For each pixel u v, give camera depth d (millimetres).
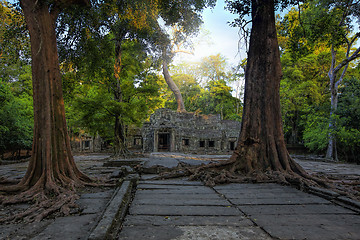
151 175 8750
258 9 9008
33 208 4152
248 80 9266
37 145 5953
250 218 3734
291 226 3350
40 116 6027
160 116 28547
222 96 38375
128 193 5371
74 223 3500
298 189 6324
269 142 8383
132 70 19641
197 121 31656
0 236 3057
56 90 6441
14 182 6090
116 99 18297
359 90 16562
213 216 3814
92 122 17859
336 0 14781
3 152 17828
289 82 28188
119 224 3301
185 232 3088
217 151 30344
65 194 5102
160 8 11781
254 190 6074
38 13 6152
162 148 30734
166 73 32375
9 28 9859
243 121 9070
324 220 3664
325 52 26719
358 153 18188
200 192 5754
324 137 19234
